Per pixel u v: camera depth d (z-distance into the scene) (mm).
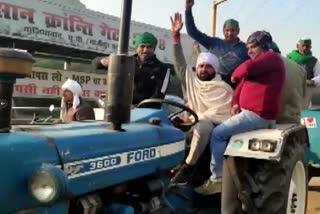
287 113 4930
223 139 4332
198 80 4848
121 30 3080
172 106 4727
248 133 4250
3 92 2518
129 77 3117
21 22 12383
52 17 13203
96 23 14602
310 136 6820
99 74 15383
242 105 4438
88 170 2812
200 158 4605
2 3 11922
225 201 4184
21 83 13031
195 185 4543
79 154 2748
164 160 3592
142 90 4797
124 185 3301
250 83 4414
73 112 4930
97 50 14672
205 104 4754
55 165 2566
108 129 3166
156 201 3510
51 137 2639
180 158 3824
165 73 4871
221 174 4363
